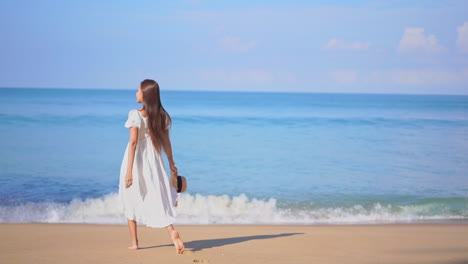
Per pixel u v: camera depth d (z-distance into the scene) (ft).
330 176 44.91
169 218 15.25
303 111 152.97
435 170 48.06
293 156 56.13
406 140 71.97
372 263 14.61
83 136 69.36
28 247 16.96
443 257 15.94
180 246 15.20
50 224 24.43
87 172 43.91
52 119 91.86
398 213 31.22
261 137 74.90
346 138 74.43
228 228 23.77
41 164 46.98
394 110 163.94
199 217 28.91
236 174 45.29
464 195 37.22
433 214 30.94
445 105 220.43
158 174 15.38
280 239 19.48
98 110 121.80
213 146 63.57
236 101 267.80
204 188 39.34
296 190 38.73
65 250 16.26
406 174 46.01
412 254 16.46
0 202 31.99
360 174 45.91
